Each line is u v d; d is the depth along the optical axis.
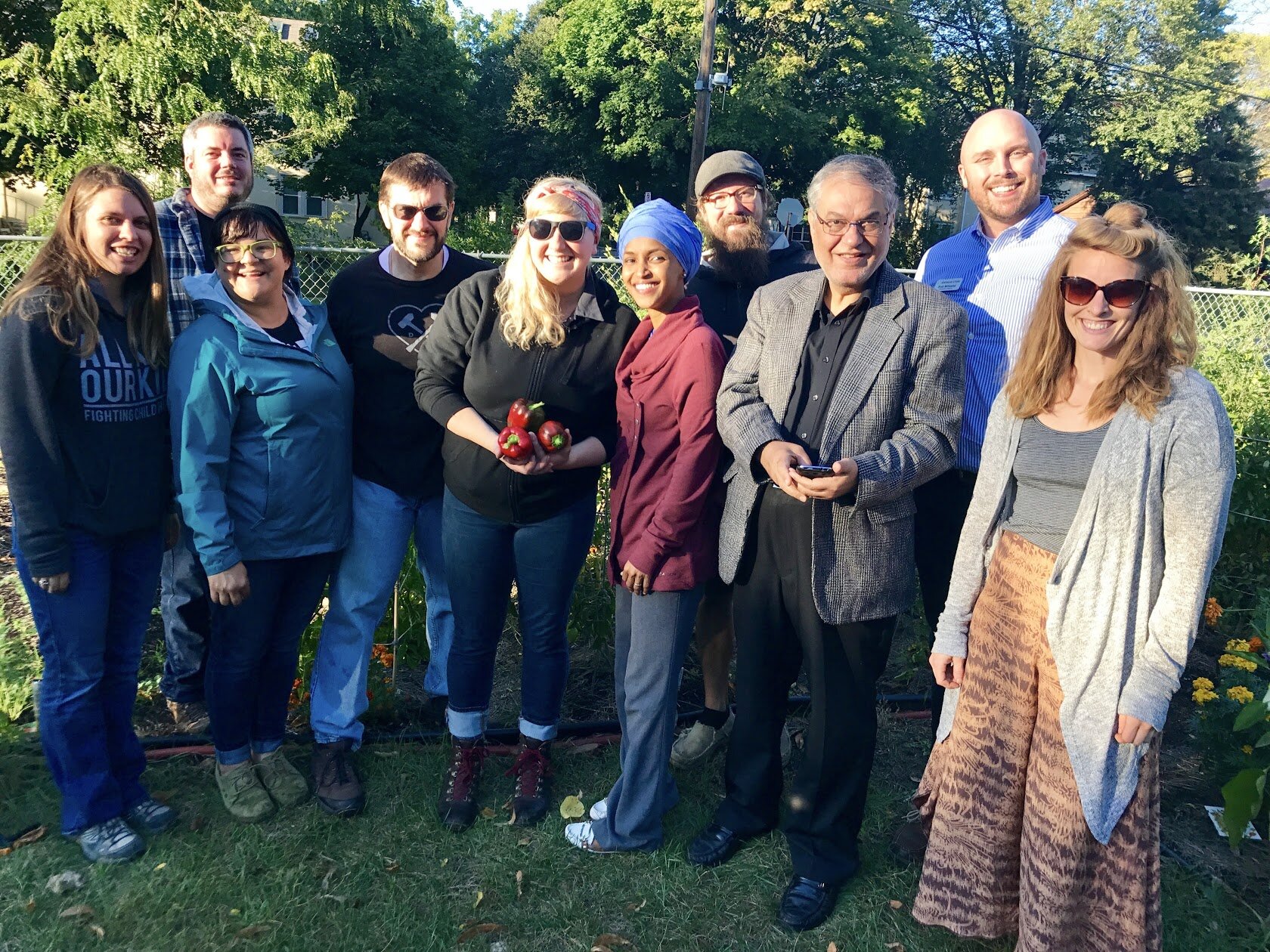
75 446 2.50
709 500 2.66
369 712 3.47
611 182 29.38
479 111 34.69
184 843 2.79
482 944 2.48
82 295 2.44
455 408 2.76
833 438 2.46
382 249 3.17
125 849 2.69
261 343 2.70
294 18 28.11
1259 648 3.60
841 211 2.36
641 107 25.67
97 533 2.56
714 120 25.61
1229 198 29.36
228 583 2.69
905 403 2.49
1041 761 2.24
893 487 2.37
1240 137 29.72
